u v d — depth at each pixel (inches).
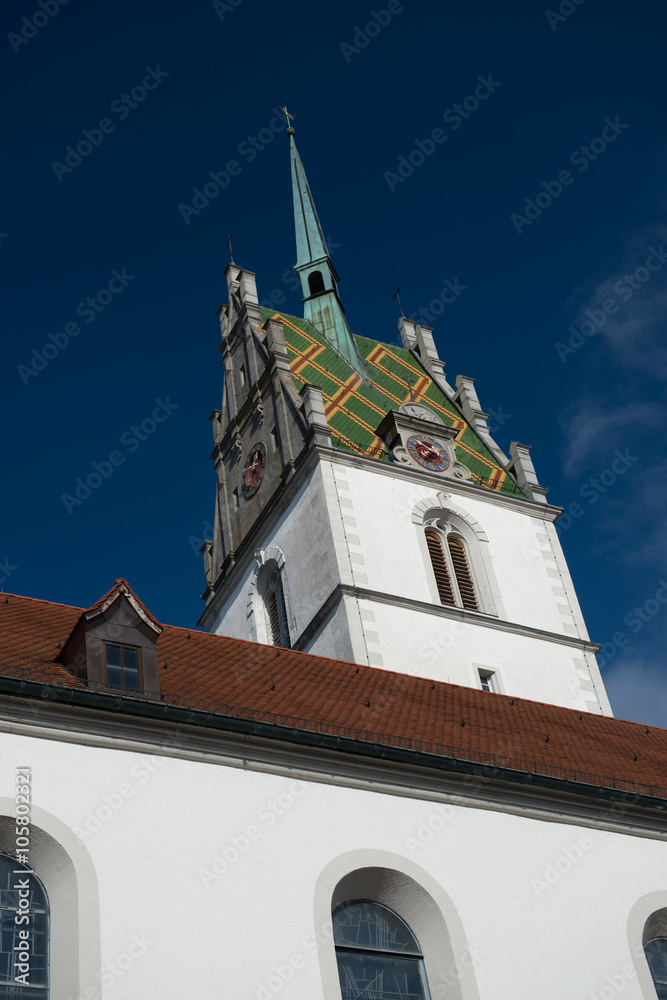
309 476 1946.4
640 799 1025.5
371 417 2117.4
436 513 1983.3
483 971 886.4
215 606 2119.8
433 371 2388.0
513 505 2070.6
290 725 923.4
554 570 2010.3
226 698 1011.3
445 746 989.2
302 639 1829.5
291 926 836.6
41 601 1197.1
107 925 781.9
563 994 899.4
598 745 1246.3
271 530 2012.8
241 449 2194.9
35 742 836.6
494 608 1895.9
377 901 912.3
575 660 1898.4
